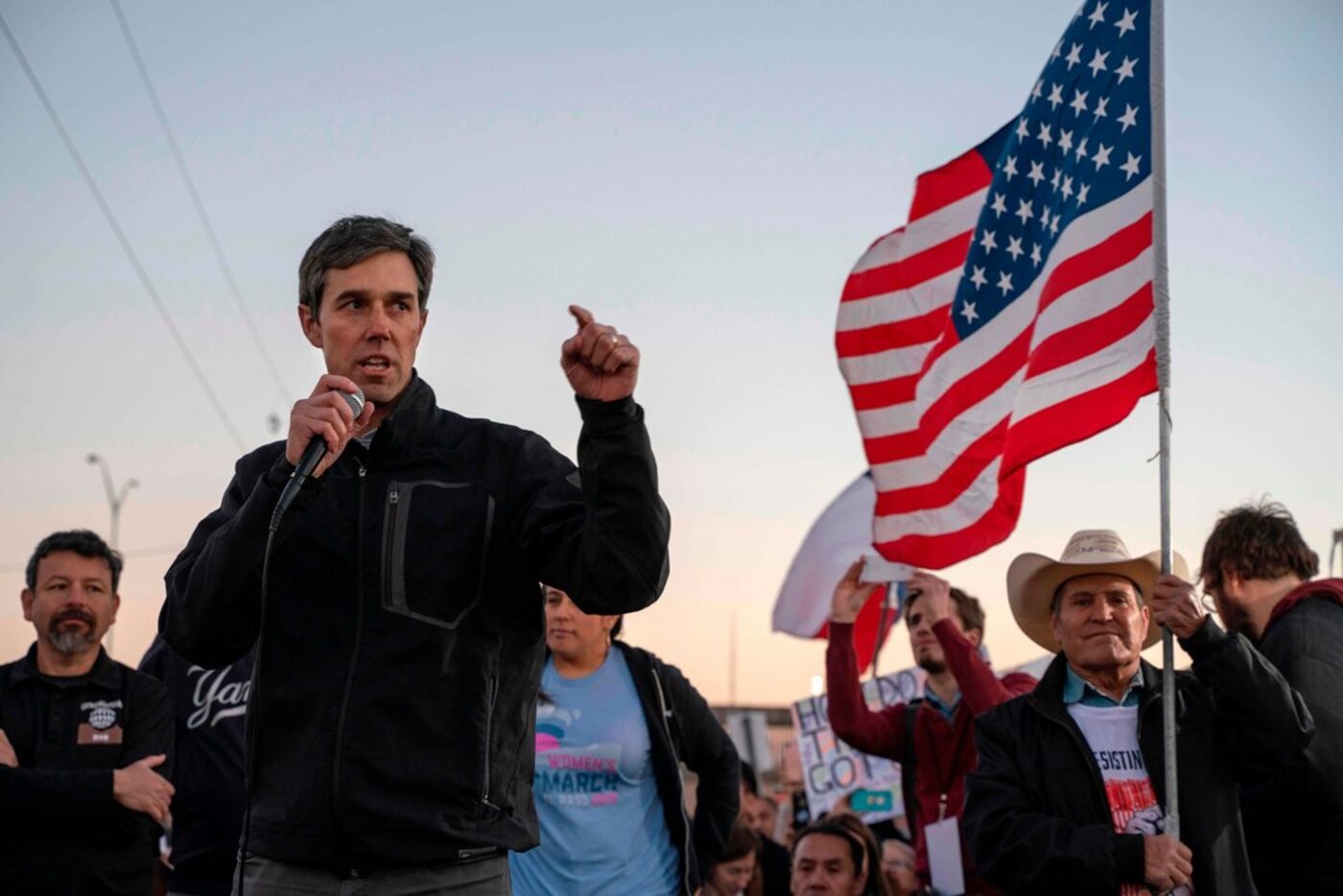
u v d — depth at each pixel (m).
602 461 3.33
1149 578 5.59
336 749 3.33
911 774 7.42
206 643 3.48
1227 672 4.91
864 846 7.62
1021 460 5.77
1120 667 5.30
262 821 3.39
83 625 6.49
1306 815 5.40
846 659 7.62
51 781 6.13
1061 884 4.88
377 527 3.45
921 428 6.78
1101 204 5.87
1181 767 5.14
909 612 7.47
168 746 6.68
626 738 6.50
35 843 6.18
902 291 7.39
